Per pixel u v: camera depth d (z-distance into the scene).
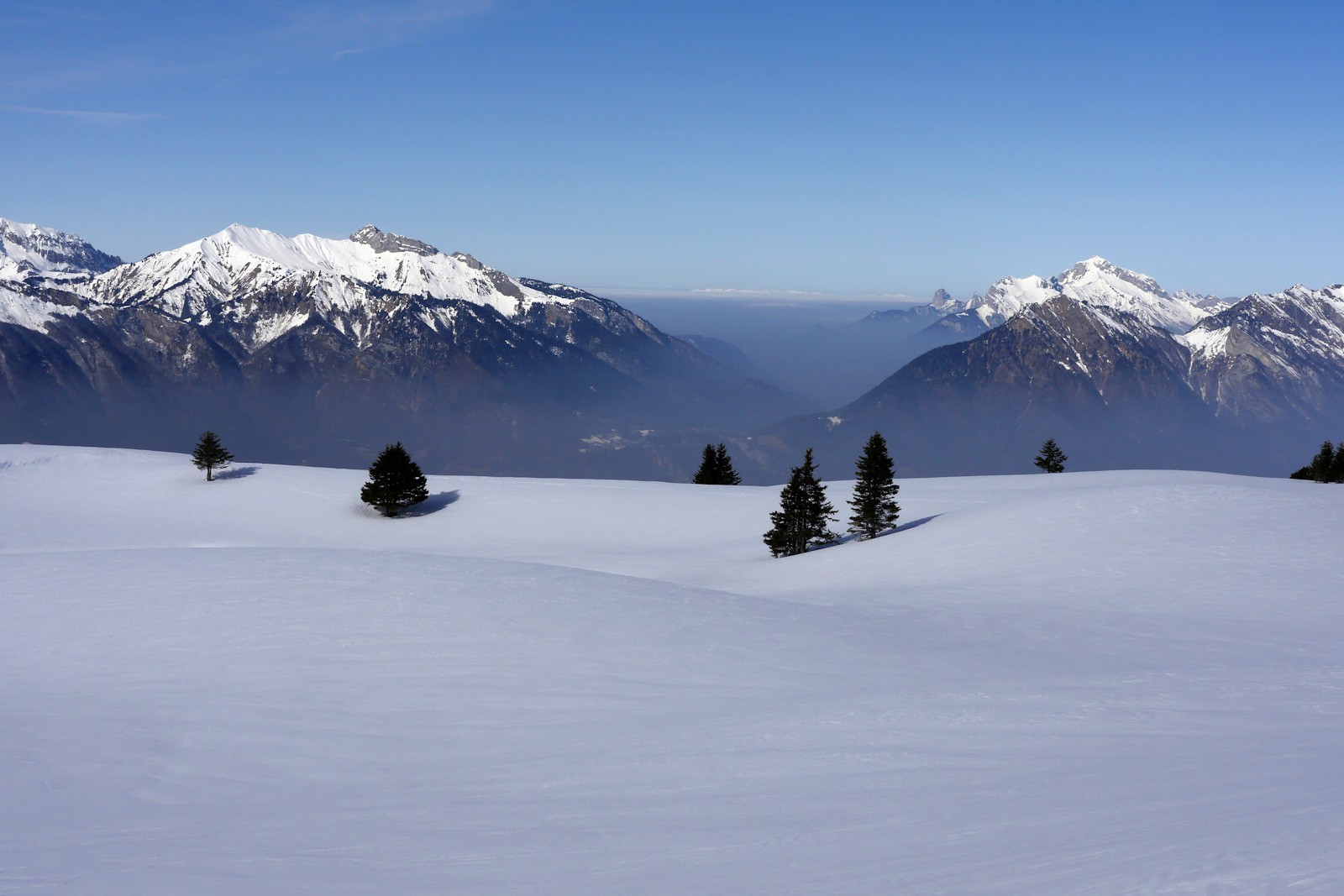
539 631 28.58
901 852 10.20
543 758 17.78
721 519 80.25
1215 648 25.91
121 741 20.14
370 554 41.00
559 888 10.24
